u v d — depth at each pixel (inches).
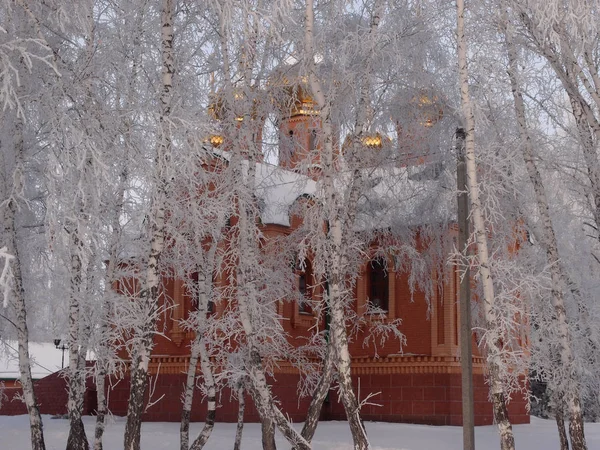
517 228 653.9
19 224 568.1
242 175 540.1
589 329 618.8
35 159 530.0
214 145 603.2
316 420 498.6
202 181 540.4
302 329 1007.6
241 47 539.8
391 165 642.2
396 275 1017.5
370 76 532.7
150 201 469.1
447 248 742.5
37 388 1131.9
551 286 524.7
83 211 422.9
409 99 596.1
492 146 525.7
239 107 567.8
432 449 697.6
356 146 533.6
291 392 978.1
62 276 521.0
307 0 499.8
